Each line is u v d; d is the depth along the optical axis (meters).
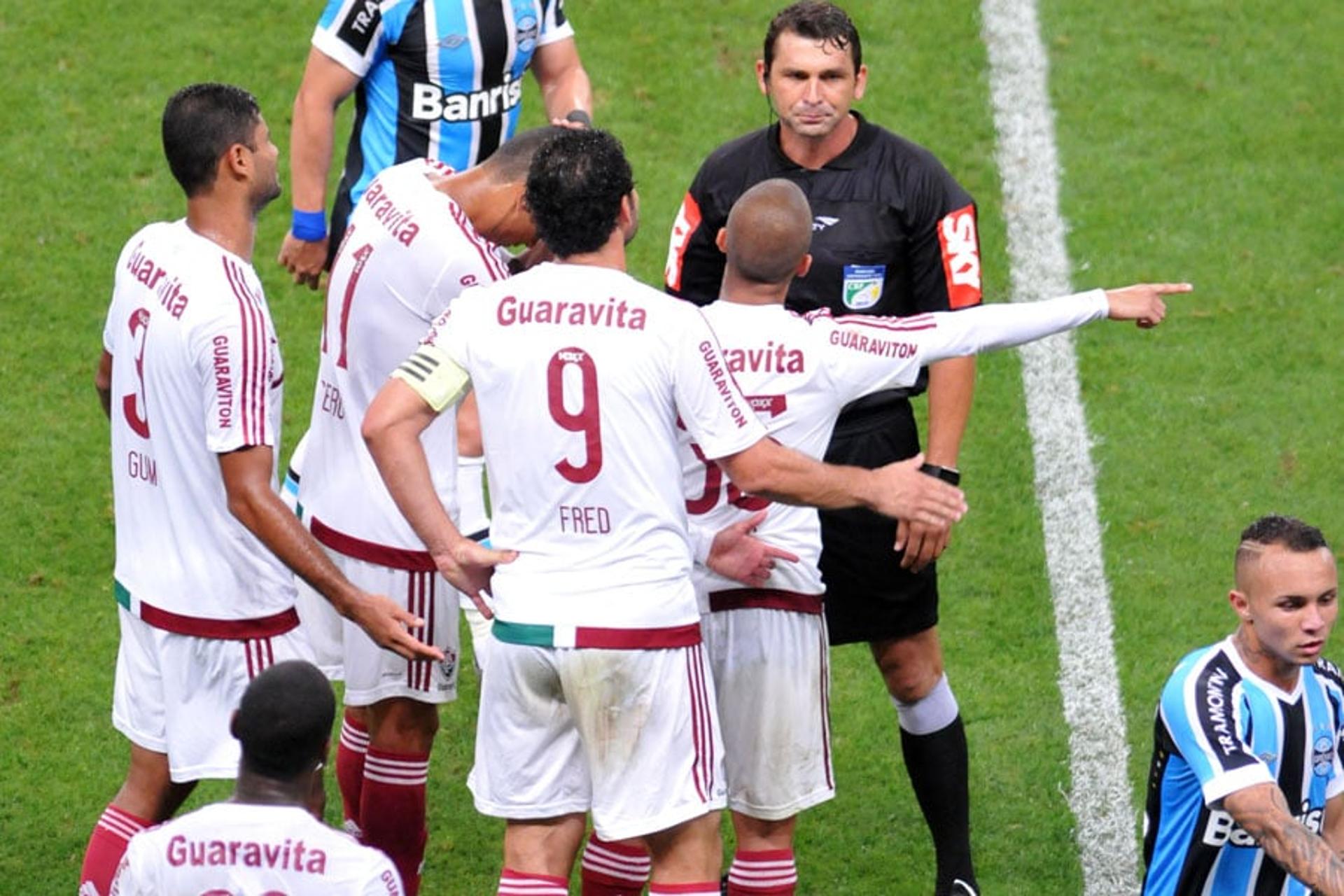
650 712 17.14
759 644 19.27
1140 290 19.22
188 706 19.50
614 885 19.91
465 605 23.38
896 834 23.23
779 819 19.70
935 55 37.44
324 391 20.69
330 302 20.42
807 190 21.66
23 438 29.14
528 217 19.61
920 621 22.06
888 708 25.38
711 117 35.66
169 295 18.55
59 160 34.09
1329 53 37.91
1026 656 26.09
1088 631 26.48
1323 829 18.53
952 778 22.16
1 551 27.19
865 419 22.16
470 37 25.55
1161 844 18.34
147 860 14.96
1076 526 28.36
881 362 18.66
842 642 22.22
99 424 29.52
